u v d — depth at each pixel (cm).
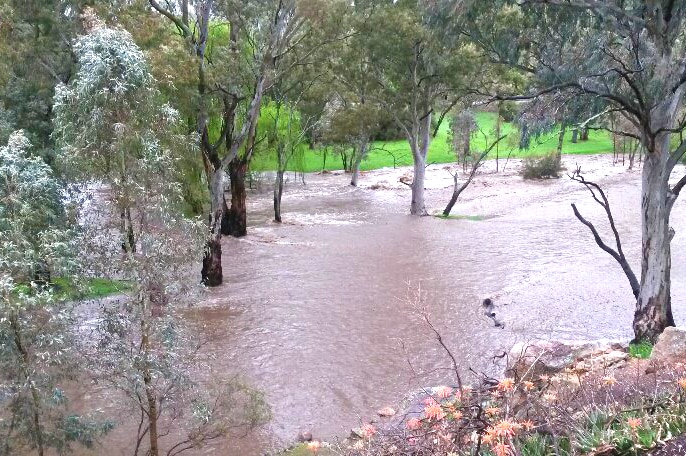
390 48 3172
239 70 2102
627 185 4306
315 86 3484
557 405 515
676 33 1206
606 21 1205
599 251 2595
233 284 2247
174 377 899
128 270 888
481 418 453
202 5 2078
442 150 7356
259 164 3925
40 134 2134
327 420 1182
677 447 431
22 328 784
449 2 1336
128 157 889
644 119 1272
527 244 2805
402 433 514
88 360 865
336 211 4159
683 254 2403
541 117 1299
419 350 1541
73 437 884
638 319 1398
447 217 3766
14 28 1841
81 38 898
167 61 1762
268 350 1568
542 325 1695
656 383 565
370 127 3941
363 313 1867
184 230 946
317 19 2295
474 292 2061
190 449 1071
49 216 871
